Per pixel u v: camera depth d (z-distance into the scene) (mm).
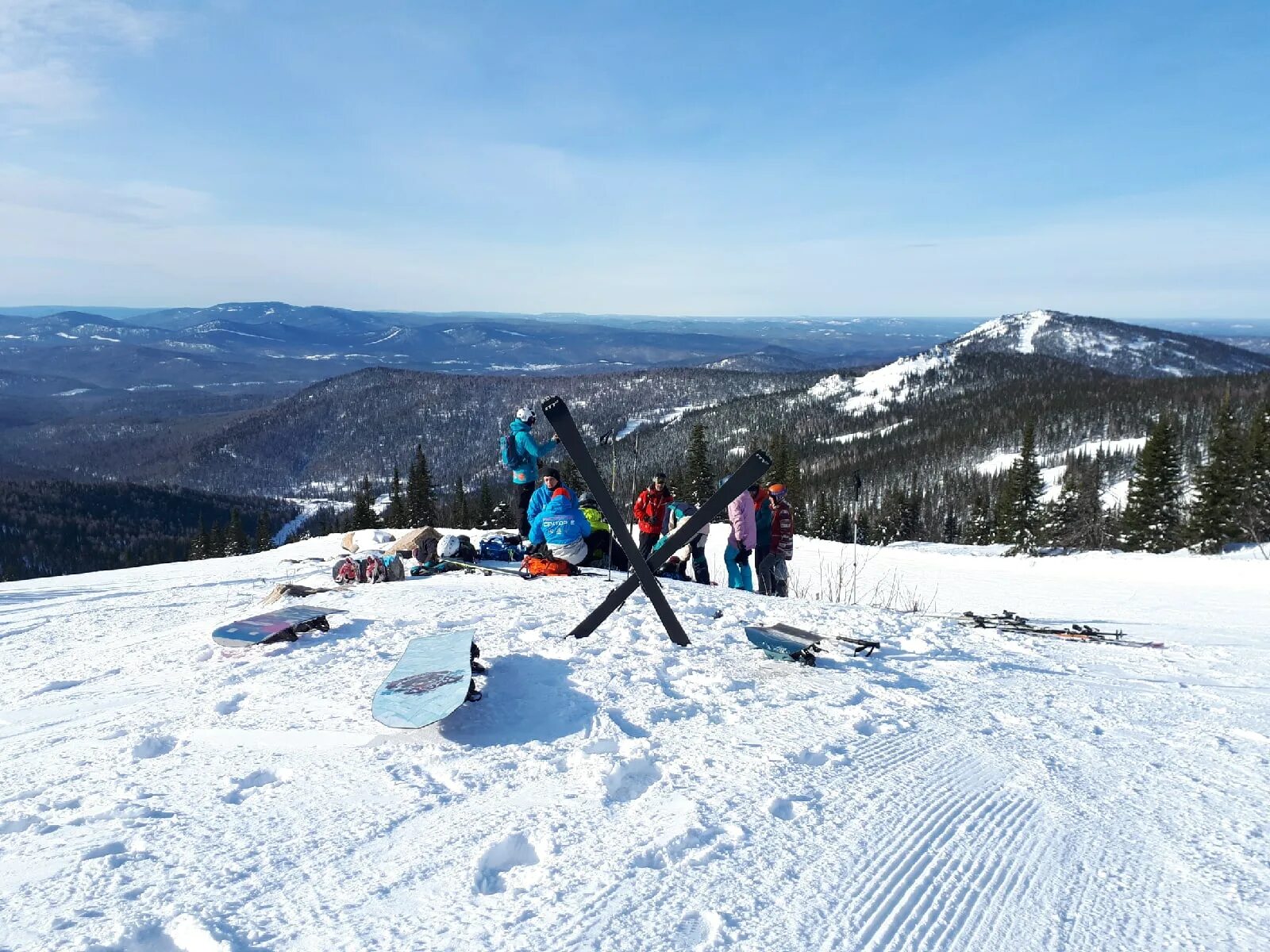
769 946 1805
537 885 2064
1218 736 3537
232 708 3707
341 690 3861
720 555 18141
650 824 2416
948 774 2943
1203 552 39031
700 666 4359
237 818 2492
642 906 1961
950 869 2205
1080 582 15469
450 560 8883
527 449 9641
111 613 7770
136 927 1854
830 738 3232
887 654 5039
